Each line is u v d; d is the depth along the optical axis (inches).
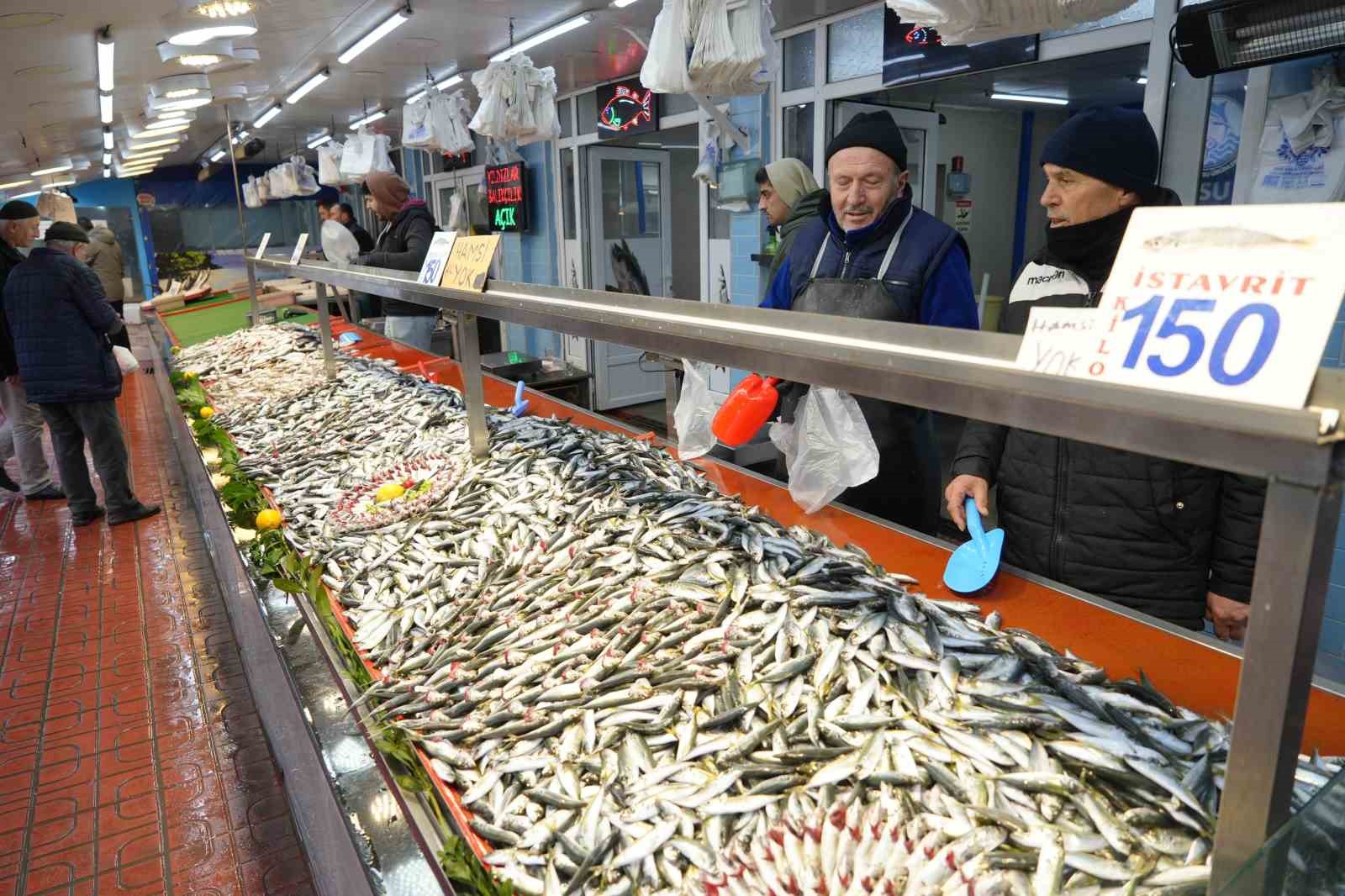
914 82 160.7
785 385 74.1
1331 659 102.3
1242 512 55.2
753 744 38.7
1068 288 60.9
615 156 283.7
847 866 31.1
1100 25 128.9
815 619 46.6
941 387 28.9
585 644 48.4
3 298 160.7
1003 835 31.5
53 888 78.2
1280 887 24.0
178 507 183.5
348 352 163.0
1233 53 84.6
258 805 88.1
